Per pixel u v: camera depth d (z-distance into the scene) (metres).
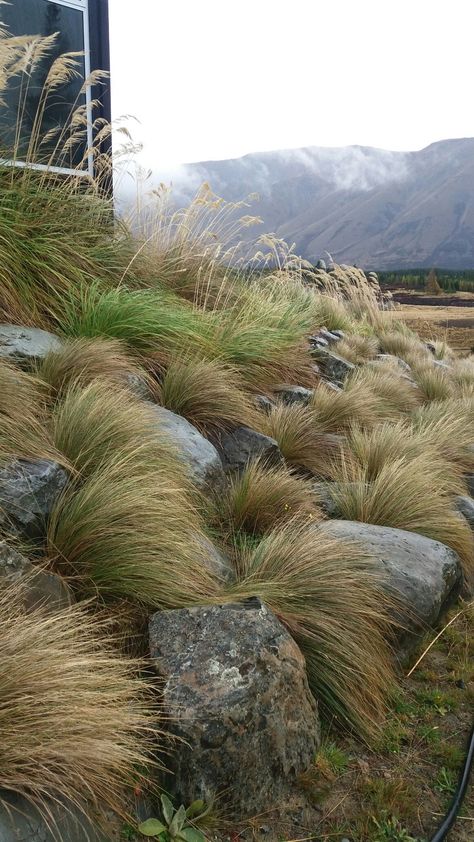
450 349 15.80
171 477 4.00
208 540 3.84
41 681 2.23
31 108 8.70
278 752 2.75
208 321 6.75
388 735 3.26
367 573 3.83
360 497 4.89
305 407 6.59
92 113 9.47
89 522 3.27
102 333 5.46
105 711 2.31
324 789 2.85
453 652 4.11
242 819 2.61
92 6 9.35
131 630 3.06
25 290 5.34
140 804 2.47
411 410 8.35
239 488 4.57
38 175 6.14
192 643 2.87
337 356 9.11
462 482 6.27
